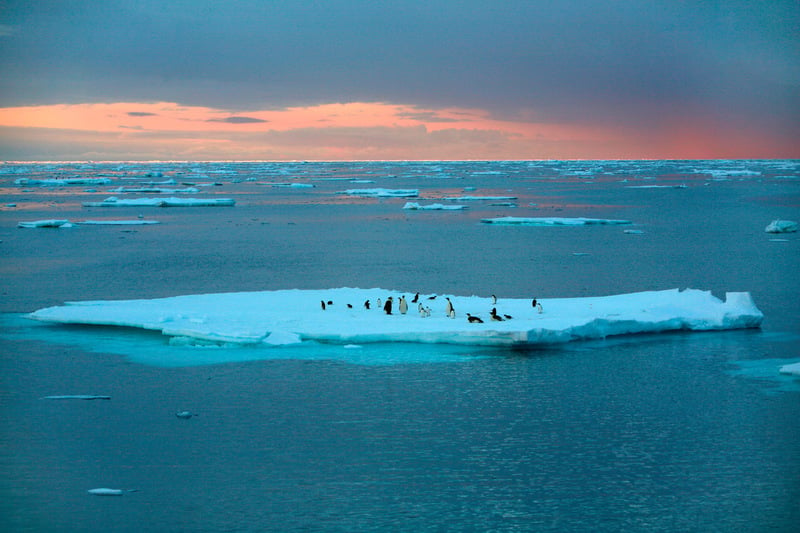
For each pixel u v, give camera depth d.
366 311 43.38
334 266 68.12
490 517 22.77
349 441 27.80
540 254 75.81
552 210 135.62
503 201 158.38
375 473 25.42
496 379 33.94
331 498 23.81
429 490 24.33
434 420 29.61
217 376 34.34
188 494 24.03
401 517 22.78
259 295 47.84
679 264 68.88
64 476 25.20
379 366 35.56
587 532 22.02
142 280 61.19
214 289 56.88
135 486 24.55
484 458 26.48
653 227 102.94
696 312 43.25
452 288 56.81
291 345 38.34
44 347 38.72
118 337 40.31
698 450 27.03
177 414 30.09
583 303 44.88
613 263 69.50
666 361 36.47
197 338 39.09
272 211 134.25
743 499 23.73
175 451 27.03
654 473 25.42
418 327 39.50
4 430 28.75
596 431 28.62
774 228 94.69
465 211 134.62
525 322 40.03
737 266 67.69
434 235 93.94
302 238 91.38
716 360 36.69
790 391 32.50
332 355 37.06
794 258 72.38
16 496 23.89
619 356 37.19
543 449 27.22
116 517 22.70
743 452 26.84
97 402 31.52
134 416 30.08
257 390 32.72
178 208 141.12
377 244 84.75
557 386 33.19
